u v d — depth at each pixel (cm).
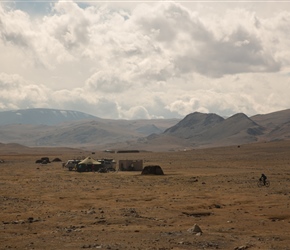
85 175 9944
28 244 2570
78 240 2694
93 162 11662
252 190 6288
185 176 9150
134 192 6153
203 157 19850
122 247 2469
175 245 2542
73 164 12169
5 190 6366
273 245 2591
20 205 4631
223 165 13938
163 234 2886
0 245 2545
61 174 10350
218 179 8312
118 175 9888
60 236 2834
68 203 4909
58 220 3550
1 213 4019
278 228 3266
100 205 4731
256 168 12150
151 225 3319
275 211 4184
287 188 6550
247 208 4453
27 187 6881
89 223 3400
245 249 2462
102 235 2859
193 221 3584
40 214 3938
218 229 3195
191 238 2748
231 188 6600
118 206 4631
